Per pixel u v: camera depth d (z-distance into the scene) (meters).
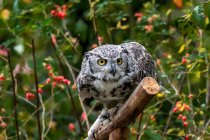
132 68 9.38
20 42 12.22
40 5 12.24
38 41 13.28
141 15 12.55
